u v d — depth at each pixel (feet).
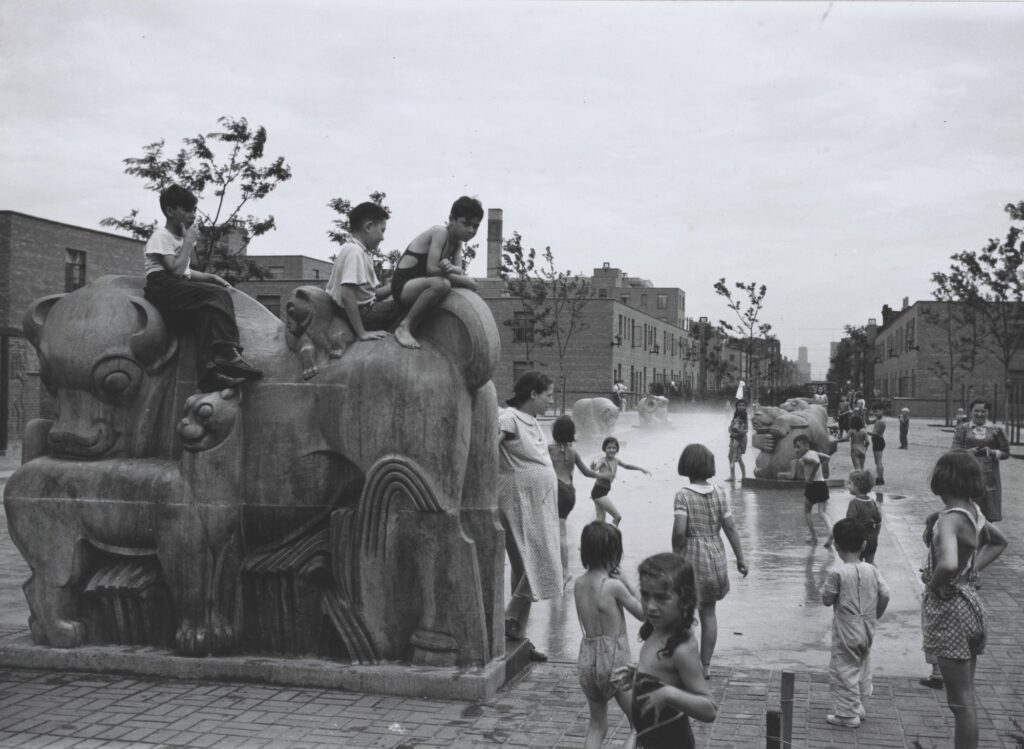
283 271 205.26
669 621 12.48
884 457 97.19
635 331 243.81
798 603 30.35
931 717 19.06
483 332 20.51
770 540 43.32
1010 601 29.94
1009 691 20.71
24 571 34.83
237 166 82.58
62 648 21.99
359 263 21.34
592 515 50.37
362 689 20.26
